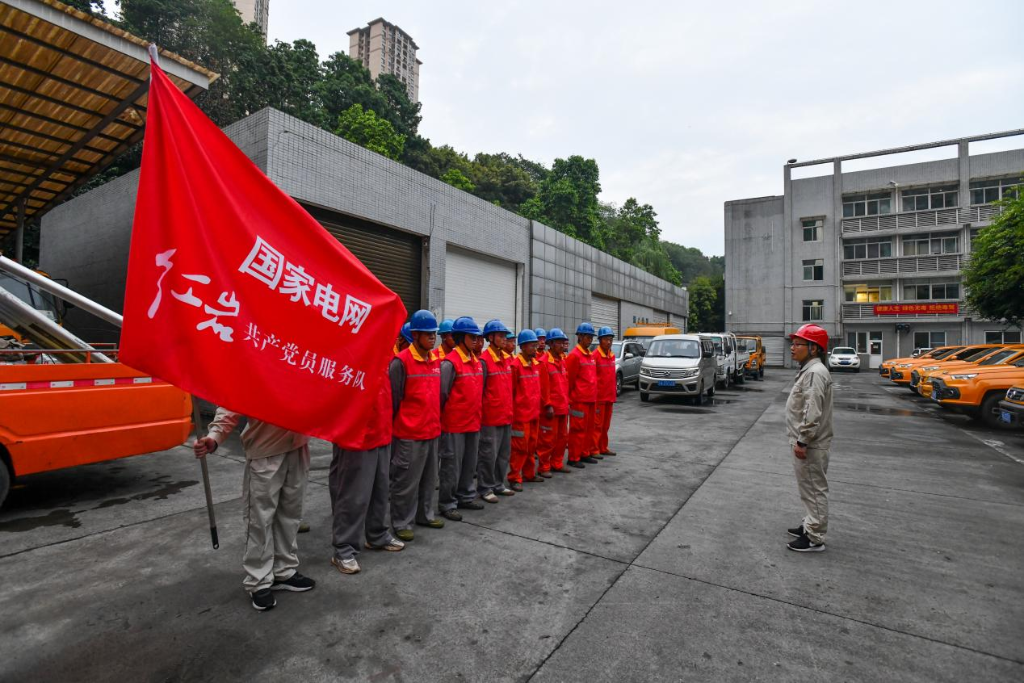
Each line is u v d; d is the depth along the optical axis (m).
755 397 15.34
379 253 11.30
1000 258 14.70
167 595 3.04
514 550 3.80
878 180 32.31
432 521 4.25
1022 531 4.31
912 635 2.74
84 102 6.36
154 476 5.61
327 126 28.48
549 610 2.95
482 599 3.06
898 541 4.07
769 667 2.45
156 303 2.27
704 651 2.57
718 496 5.20
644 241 42.38
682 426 9.70
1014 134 29.33
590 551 3.80
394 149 30.08
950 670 2.45
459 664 2.44
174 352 2.29
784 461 6.80
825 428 3.80
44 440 4.31
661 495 5.23
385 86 38.62
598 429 6.94
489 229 14.44
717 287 48.62
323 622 2.78
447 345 4.74
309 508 4.70
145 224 2.28
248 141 9.15
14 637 2.60
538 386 5.57
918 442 8.37
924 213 30.94
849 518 4.62
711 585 3.28
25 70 5.77
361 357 3.02
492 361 4.97
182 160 2.42
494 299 15.05
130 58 5.66
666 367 12.93
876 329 32.41
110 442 4.70
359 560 3.60
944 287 31.27
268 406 2.56
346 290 2.99
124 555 3.59
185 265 2.36
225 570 3.38
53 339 4.79
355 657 2.47
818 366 3.86
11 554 3.59
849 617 2.92
